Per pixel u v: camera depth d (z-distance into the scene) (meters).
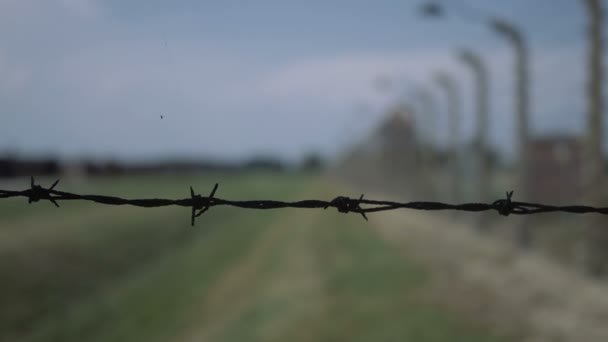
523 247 16.34
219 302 22.30
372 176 61.78
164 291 27.33
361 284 15.96
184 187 79.00
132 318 23.98
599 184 13.25
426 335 10.71
